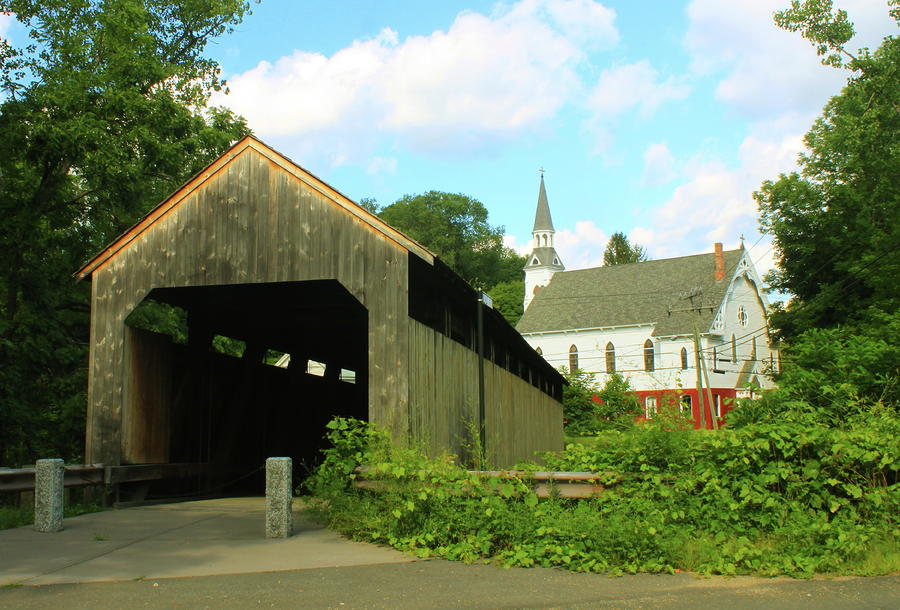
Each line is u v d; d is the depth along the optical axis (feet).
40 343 60.85
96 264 39.27
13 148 60.70
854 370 40.24
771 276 96.99
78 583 18.99
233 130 74.59
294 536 26.35
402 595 17.63
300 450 61.31
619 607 16.44
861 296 82.02
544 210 277.85
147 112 65.16
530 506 22.68
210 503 40.47
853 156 87.61
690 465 23.31
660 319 156.66
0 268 61.67
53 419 63.93
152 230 38.88
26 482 30.35
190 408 44.96
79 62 65.57
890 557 20.44
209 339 47.57
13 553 23.17
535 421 72.74
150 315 71.92
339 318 51.39
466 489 23.39
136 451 39.11
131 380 38.99
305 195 36.91
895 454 22.22
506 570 20.42
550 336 171.83
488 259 244.42
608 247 310.45
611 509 22.72
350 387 75.36
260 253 37.11
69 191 69.36
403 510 24.00
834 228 88.22
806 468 22.27
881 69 80.12
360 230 35.83
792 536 21.03
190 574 20.04
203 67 80.74
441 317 41.88
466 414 44.68
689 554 20.63
